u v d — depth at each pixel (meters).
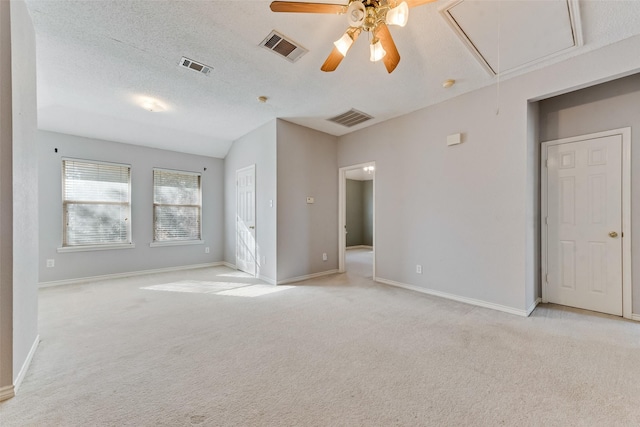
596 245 2.94
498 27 2.19
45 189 4.13
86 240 4.48
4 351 1.58
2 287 1.58
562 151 3.14
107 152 4.67
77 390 1.67
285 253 4.38
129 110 3.94
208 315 2.92
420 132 3.81
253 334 2.45
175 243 5.36
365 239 9.79
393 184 4.17
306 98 3.53
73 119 4.09
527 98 2.86
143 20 2.13
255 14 2.07
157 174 5.21
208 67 2.80
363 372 1.85
